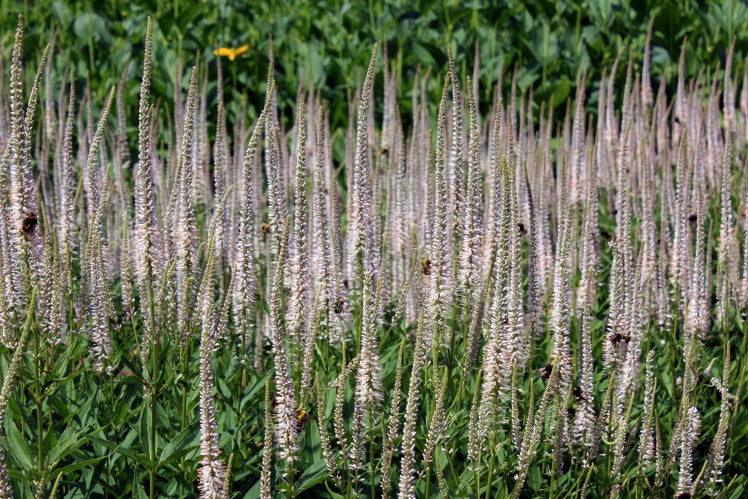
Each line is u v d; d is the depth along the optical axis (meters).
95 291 5.49
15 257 5.13
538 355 6.46
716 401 6.77
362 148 5.73
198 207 9.44
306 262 5.26
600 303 8.49
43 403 5.58
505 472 5.09
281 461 5.13
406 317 6.70
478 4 18.42
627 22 17.69
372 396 4.81
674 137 11.28
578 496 5.34
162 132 13.41
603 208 10.80
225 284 6.15
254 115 15.16
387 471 4.59
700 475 5.22
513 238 4.75
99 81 16.41
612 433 5.38
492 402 4.90
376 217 6.86
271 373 5.82
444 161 5.30
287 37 18.16
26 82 12.07
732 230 7.75
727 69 12.20
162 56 16.89
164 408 5.77
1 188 4.93
